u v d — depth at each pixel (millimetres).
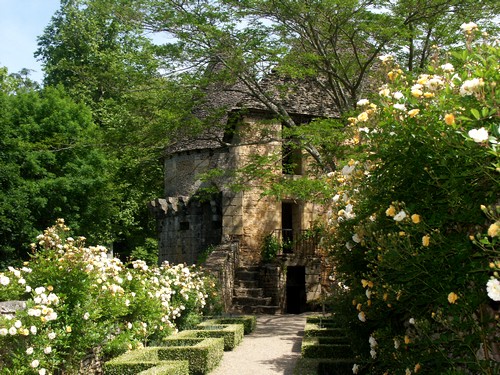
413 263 4340
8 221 23031
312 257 22531
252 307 20656
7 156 24797
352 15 16594
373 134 4914
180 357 9914
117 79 18031
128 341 9875
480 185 4203
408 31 16422
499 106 3916
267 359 11203
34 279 8461
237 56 16453
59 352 7723
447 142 4156
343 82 17906
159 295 11641
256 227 23047
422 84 4879
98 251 10070
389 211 4535
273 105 19844
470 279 4230
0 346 6922
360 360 6633
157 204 27188
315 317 15055
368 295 5695
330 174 8055
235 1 16453
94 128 27547
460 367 4648
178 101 17719
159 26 16719
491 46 4883
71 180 25641
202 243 25656
